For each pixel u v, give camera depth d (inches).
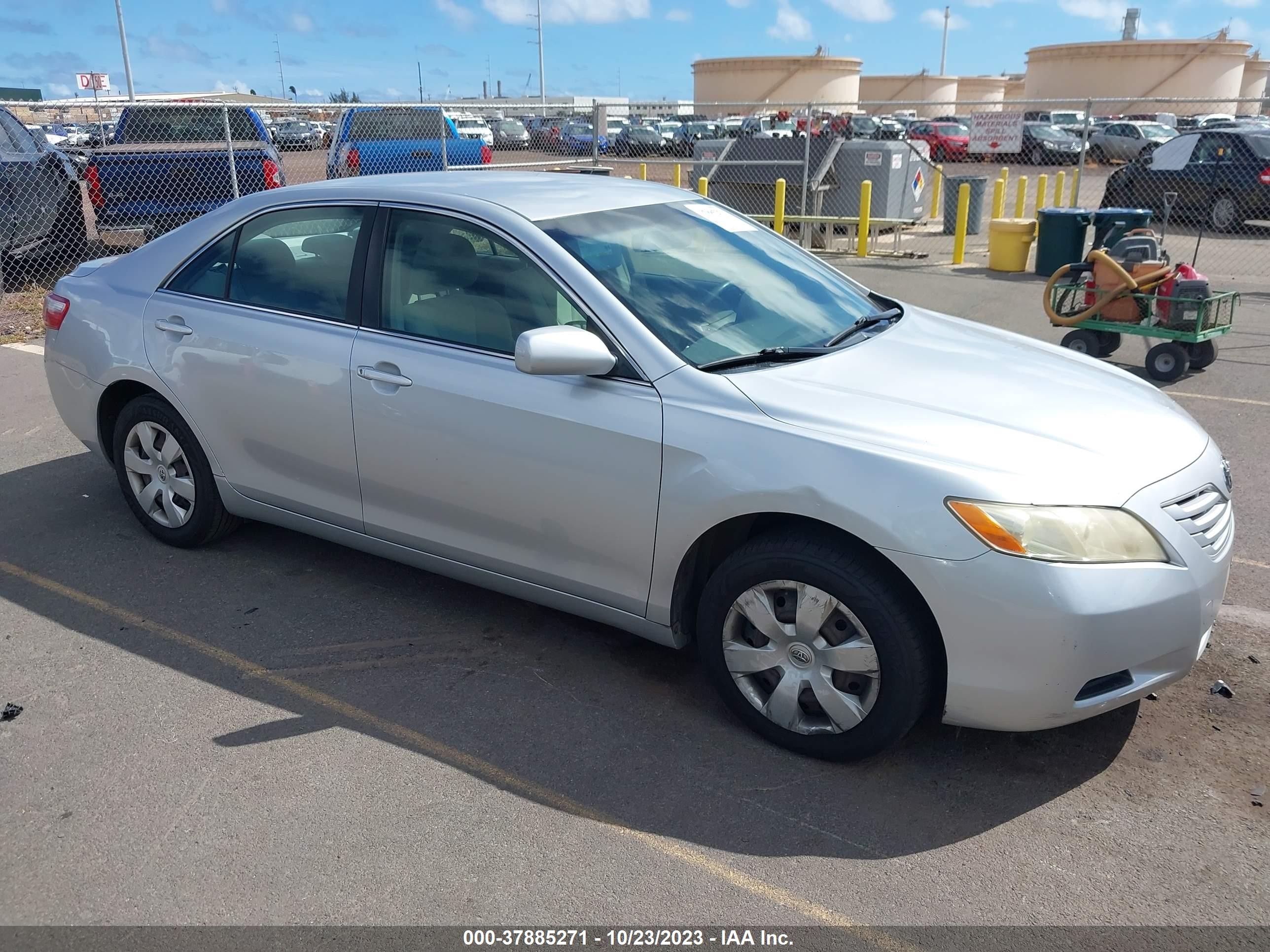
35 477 215.8
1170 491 113.4
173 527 177.5
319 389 148.7
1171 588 109.0
